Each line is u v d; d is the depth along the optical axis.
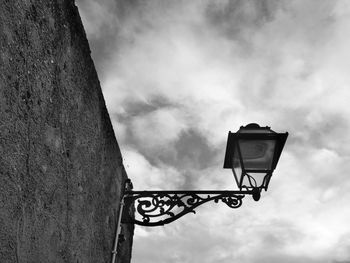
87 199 3.38
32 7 2.32
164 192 4.13
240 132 3.99
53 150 2.67
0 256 2.07
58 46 2.69
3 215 2.09
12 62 2.12
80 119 3.15
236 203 3.94
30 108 2.34
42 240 2.55
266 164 3.89
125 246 5.13
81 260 3.29
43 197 2.54
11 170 2.16
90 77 3.36
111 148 4.09
